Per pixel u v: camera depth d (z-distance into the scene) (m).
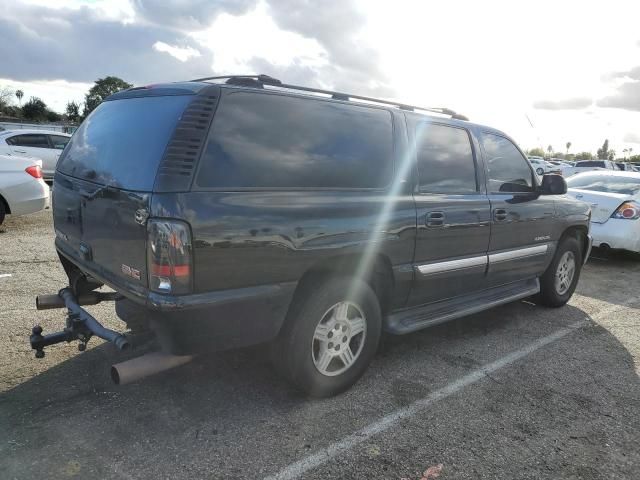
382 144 3.51
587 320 5.28
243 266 2.72
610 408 3.44
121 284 2.81
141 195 2.58
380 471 2.67
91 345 3.94
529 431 3.12
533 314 5.39
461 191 4.11
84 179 3.23
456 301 4.32
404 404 3.34
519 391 3.61
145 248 2.58
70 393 3.25
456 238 3.98
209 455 2.71
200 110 2.70
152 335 2.94
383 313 3.76
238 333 2.81
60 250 3.69
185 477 2.53
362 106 3.47
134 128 2.97
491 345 4.44
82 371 3.54
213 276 2.62
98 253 3.06
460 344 4.42
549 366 4.06
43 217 9.52
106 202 2.88
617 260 8.59
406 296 3.76
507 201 4.50
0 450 2.66
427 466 2.73
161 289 2.54
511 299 4.77
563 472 2.75
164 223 2.49
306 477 2.59
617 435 3.12
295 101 3.10
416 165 3.73
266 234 2.77
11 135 12.80
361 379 3.65
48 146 13.31
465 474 2.68
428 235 3.71
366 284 3.39
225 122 2.76
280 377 3.56
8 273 5.76
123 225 2.73
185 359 2.82
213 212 2.59
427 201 3.72
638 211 7.75
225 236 2.63
